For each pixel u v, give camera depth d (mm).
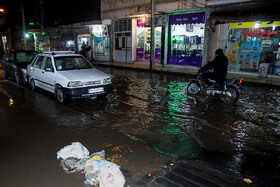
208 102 7031
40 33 31000
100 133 4516
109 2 19312
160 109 6289
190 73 12391
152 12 13688
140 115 5758
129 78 11867
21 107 6262
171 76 12562
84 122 5133
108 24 20000
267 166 3418
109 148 3873
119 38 19719
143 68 15086
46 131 4582
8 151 3719
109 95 7949
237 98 6855
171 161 3486
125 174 3102
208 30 13148
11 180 2938
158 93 8273
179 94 8109
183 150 3893
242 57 12258
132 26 18234
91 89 6621
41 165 3301
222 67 7059
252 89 9047
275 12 9836
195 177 3072
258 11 10367
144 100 7262
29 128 4734
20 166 3273
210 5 12062
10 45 38312
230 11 11367
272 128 4957
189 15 14117
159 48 16766
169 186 2855
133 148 3887
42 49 32031
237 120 5438
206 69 7359
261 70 11156
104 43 21156
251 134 4625
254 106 6605
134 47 18797
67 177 3018
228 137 4469
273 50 11141
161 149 3916
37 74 8023
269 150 3943
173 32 15570
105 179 2721
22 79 9484
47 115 5602
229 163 3480
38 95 7801
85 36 23344
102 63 18969
